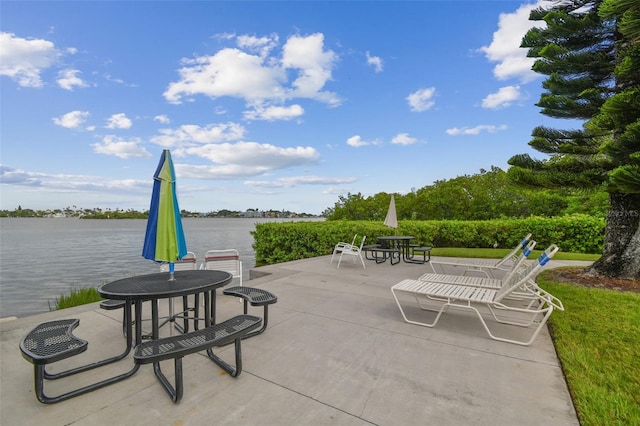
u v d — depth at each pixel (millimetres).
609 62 6023
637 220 5660
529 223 11453
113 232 39000
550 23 6035
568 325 3641
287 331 3578
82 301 5637
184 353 2049
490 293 3734
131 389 2377
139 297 2539
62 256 16984
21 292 9242
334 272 7352
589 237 10562
